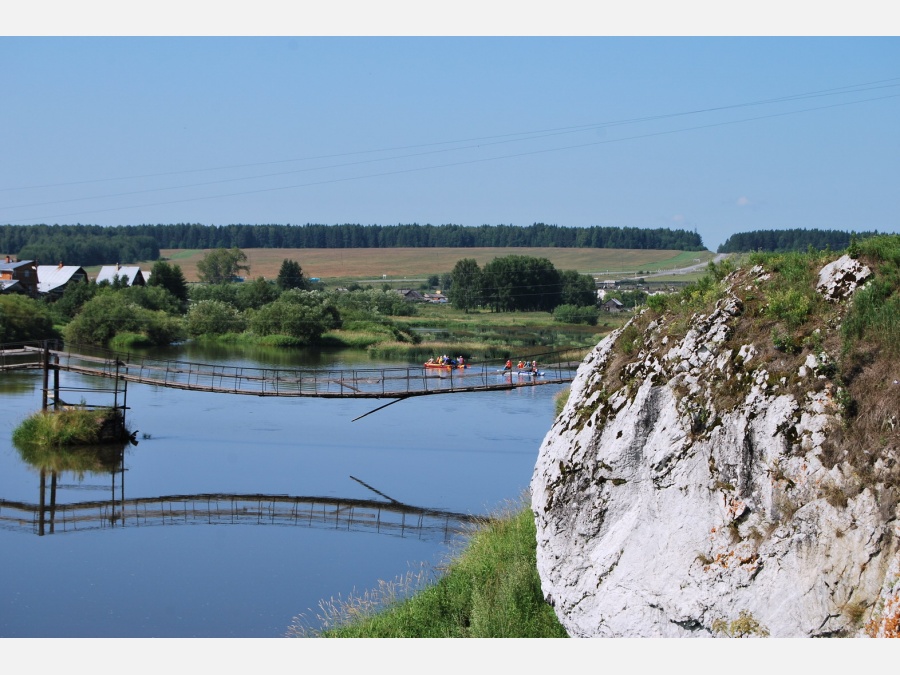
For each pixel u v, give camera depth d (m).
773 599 15.70
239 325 121.38
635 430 19.58
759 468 16.88
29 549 35.38
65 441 54.28
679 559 17.42
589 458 20.36
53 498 43.78
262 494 44.22
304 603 28.83
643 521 18.62
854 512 15.21
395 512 40.47
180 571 32.47
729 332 19.20
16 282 130.62
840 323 17.66
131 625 27.03
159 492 44.94
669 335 20.55
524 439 58.28
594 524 19.61
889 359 16.30
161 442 56.97
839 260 19.19
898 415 15.48
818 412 16.50
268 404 74.19
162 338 111.12
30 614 28.02
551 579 20.25
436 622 23.12
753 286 20.16
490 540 28.12
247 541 36.44
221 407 71.75
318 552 34.69
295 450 54.66
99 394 74.25
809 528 15.66
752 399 17.47
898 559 14.39
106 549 35.47
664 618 17.25
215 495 44.22
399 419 66.56
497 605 22.17
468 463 50.62
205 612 28.11
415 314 146.62
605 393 21.28
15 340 97.00
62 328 111.06
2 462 50.72
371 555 34.19
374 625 23.61
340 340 114.56
